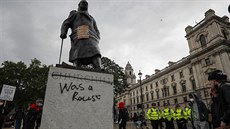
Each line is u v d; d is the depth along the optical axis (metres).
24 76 31.11
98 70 2.86
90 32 3.31
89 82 2.70
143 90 51.12
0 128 5.99
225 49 26.58
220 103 2.09
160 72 44.38
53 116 2.30
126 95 60.84
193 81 33.28
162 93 42.12
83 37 3.18
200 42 31.66
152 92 46.19
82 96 2.56
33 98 30.20
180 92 36.25
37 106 6.50
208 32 29.83
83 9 3.66
